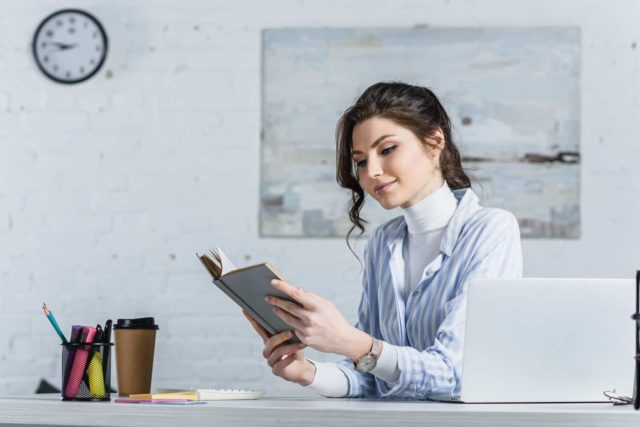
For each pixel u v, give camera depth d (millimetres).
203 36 3559
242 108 3523
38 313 3494
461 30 3449
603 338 1320
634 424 1065
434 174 1716
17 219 3539
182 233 3498
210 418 1129
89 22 3582
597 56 3424
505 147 3406
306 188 3473
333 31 3498
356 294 3416
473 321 1319
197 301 3463
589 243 3367
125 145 3547
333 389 1579
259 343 3434
